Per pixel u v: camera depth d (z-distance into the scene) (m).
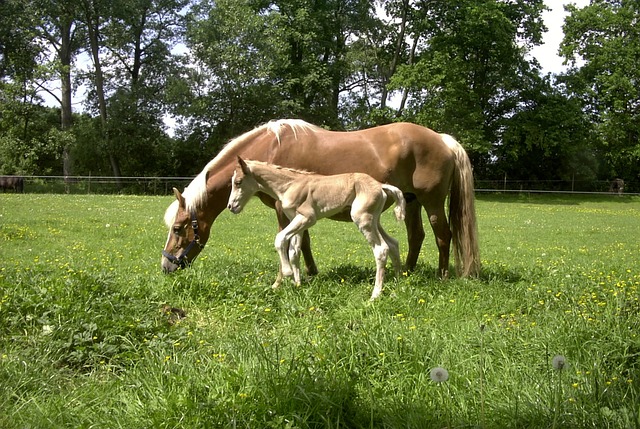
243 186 7.15
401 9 42.28
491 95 41.69
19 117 39.31
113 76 43.38
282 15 40.25
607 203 35.66
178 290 6.54
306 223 6.96
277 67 39.88
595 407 3.48
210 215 7.91
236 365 4.10
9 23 35.53
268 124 7.95
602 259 11.48
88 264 8.63
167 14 42.91
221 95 39.41
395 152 7.60
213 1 42.03
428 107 38.56
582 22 45.47
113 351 4.61
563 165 43.91
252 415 3.31
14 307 5.23
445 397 3.70
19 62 37.59
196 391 3.56
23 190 33.19
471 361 4.27
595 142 43.75
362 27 42.94
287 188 7.06
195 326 5.39
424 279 7.21
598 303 5.64
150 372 4.08
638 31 44.12
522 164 44.72
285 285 6.84
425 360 4.23
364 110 43.31
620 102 42.41
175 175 43.53
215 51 37.91
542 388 3.73
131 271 8.21
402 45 44.78
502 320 5.66
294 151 7.66
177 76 41.22
